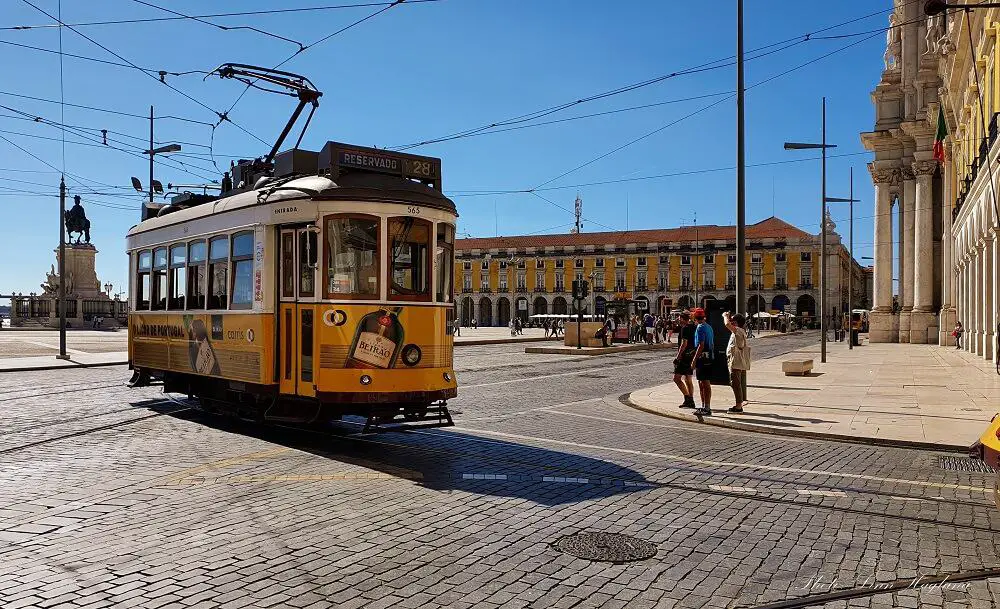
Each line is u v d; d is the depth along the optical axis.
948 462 8.38
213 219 10.34
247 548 4.97
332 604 4.03
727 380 14.01
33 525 5.45
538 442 9.51
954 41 31.00
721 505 6.28
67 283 56.44
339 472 7.41
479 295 109.06
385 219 8.52
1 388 15.22
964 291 32.50
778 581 4.48
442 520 5.71
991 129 22.05
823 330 25.19
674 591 4.30
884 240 47.84
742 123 13.76
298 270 8.74
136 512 5.82
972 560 4.87
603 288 102.38
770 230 96.75
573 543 5.17
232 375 9.73
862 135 47.66
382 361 8.36
